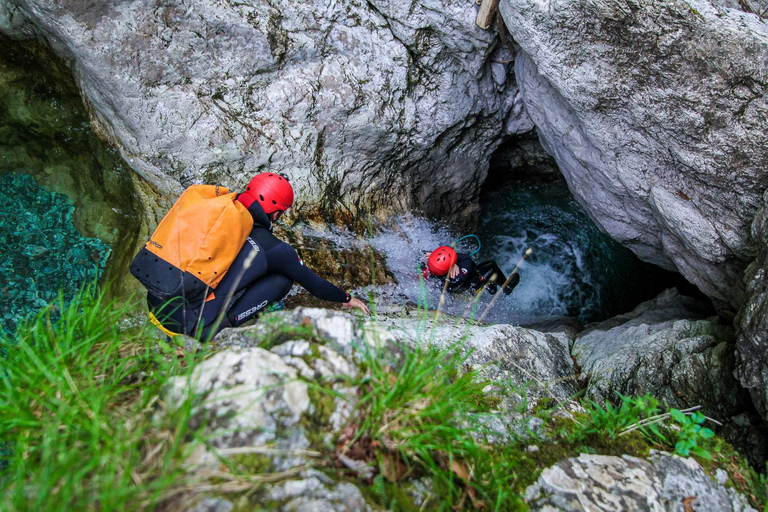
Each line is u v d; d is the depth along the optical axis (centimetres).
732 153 320
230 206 256
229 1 362
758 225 310
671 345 352
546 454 202
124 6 344
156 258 252
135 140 384
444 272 447
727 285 370
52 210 393
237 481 150
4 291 361
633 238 443
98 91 371
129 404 182
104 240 393
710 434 202
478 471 181
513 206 659
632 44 316
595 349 379
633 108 341
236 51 376
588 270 620
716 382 326
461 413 190
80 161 403
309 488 153
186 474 150
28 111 391
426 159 496
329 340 189
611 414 218
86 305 216
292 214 422
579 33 324
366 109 425
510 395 241
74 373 191
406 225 499
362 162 457
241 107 393
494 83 477
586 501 185
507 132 529
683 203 357
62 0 329
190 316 260
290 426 164
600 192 426
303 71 400
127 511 139
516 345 312
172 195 395
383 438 169
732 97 307
